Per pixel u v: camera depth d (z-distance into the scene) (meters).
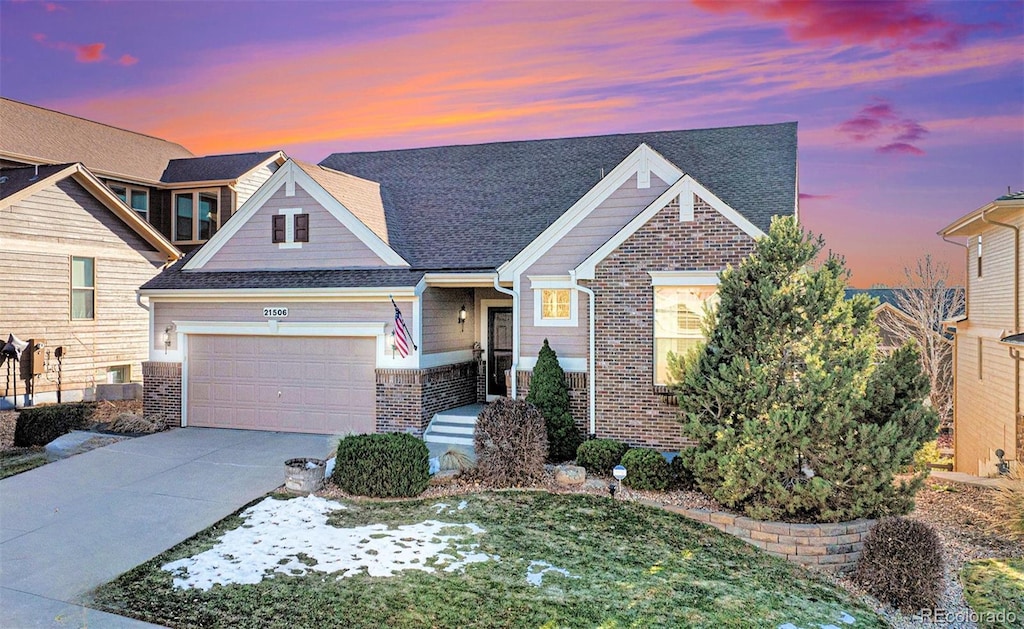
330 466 12.53
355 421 15.91
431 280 15.57
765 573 9.21
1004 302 16.66
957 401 21.23
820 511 10.05
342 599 7.73
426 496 11.48
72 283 20.08
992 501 12.21
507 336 17.92
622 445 12.80
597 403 14.15
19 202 18.48
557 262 14.92
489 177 19.66
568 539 9.73
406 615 7.41
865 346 10.52
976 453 19.03
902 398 10.27
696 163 17.48
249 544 9.32
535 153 20.38
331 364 16.16
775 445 9.98
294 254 16.95
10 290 18.27
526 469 12.00
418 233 17.56
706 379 10.84
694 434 10.70
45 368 19.03
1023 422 15.14
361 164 21.97
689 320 13.61
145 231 22.28
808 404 9.97
